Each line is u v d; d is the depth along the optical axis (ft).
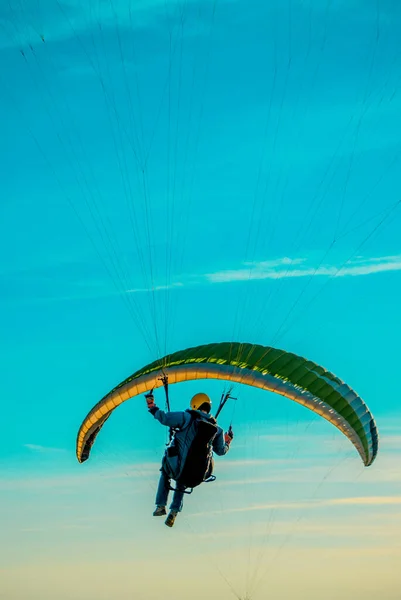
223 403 58.03
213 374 66.13
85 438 72.02
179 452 55.98
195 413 56.34
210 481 57.52
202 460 55.67
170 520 56.39
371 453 69.15
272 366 67.00
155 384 65.67
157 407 56.44
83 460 74.28
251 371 66.54
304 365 67.92
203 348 67.97
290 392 66.54
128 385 66.39
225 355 66.95
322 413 67.05
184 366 66.13
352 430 67.87
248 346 68.69
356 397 68.59
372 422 69.00
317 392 66.90
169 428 57.00
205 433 55.57
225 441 57.98
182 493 56.95
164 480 57.11
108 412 68.95
